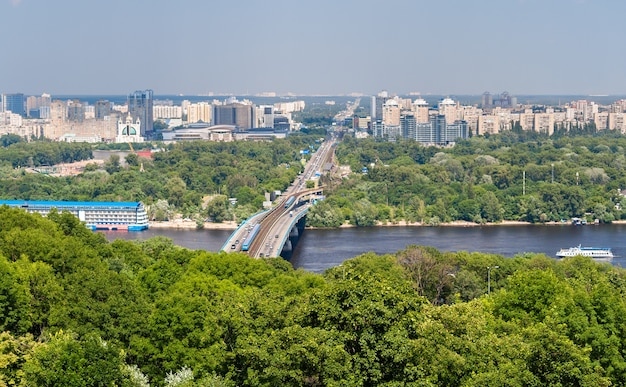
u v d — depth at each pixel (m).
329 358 136.25
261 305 161.38
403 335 140.12
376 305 141.12
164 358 172.38
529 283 198.50
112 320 178.75
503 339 160.88
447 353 150.12
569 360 142.25
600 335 164.75
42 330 187.75
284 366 138.88
